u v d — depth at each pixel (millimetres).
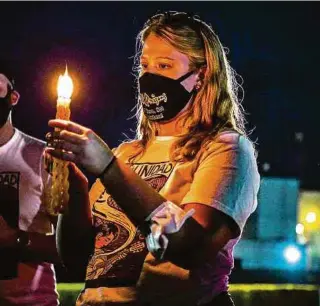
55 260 4160
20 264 4086
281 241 25219
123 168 2766
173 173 3070
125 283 3008
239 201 2941
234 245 3055
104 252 3094
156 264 2979
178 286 2949
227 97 3201
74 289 9703
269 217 26625
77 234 3164
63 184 2896
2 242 4078
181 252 2797
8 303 4051
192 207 2893
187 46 3145
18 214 4094
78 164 2754
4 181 4109
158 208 2766
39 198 4137
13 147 4160
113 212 3137
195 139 3076
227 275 3059
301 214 27578
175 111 3158
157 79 3133
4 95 4148
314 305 11234
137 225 2857
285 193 27422
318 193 27797
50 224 4172
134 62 3520
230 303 3053
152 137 3285
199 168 3002
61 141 2693
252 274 21141
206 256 2857
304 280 22406
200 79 3172
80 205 3133
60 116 2807
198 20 3238
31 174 4137
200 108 3152
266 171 28219
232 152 2990
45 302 4145
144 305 2973
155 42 3162
